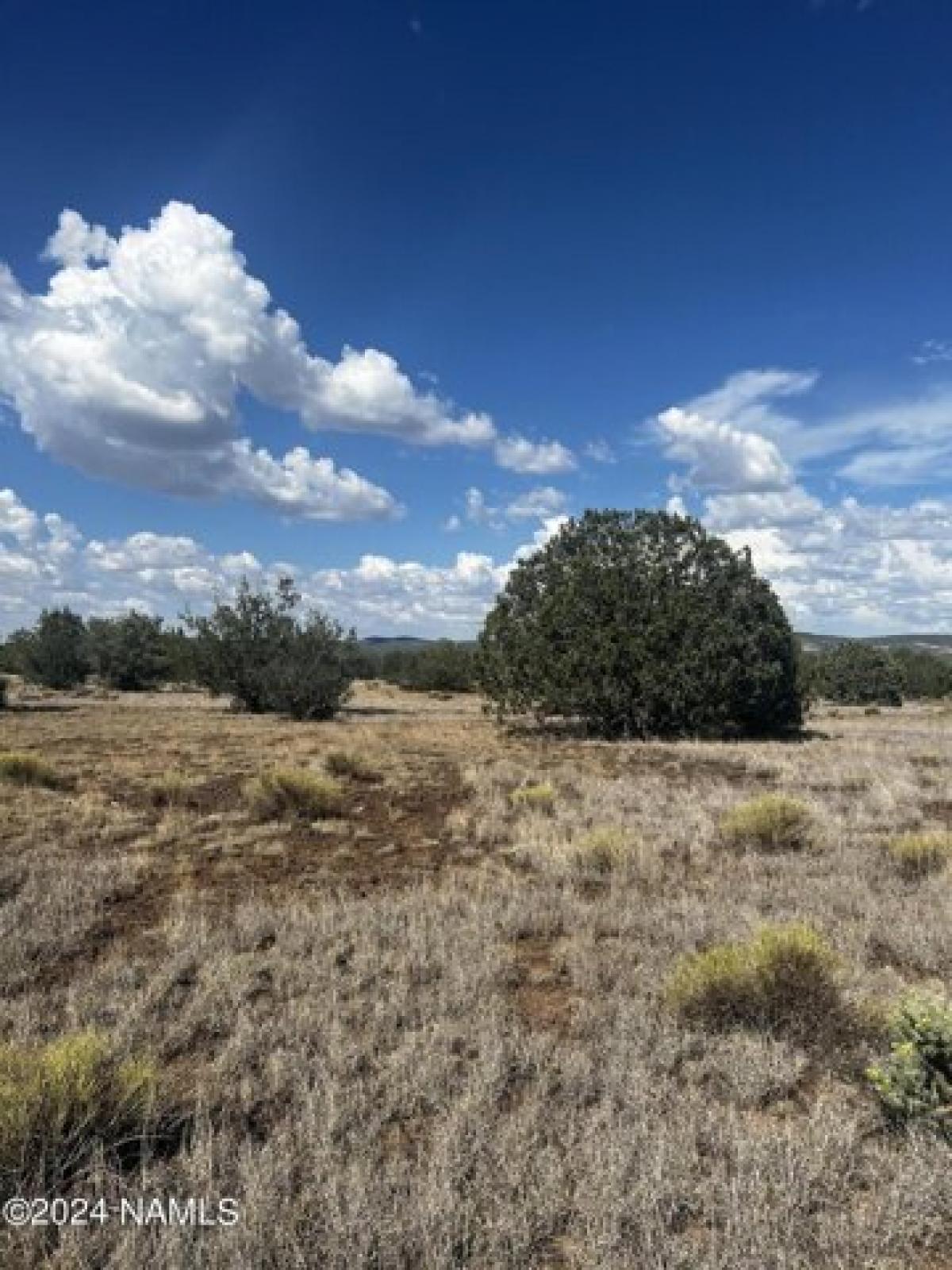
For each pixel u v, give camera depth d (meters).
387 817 12.54
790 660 30.80
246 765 17.53
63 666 51.16
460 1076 4.59
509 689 28.84
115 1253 3.10
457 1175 3.62
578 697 26.66
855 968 6.11
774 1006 5.33
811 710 51.56
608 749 23.17
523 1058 4.77
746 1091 4.52
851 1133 4.00
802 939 5.68
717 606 28.28
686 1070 4.73
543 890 8.38
